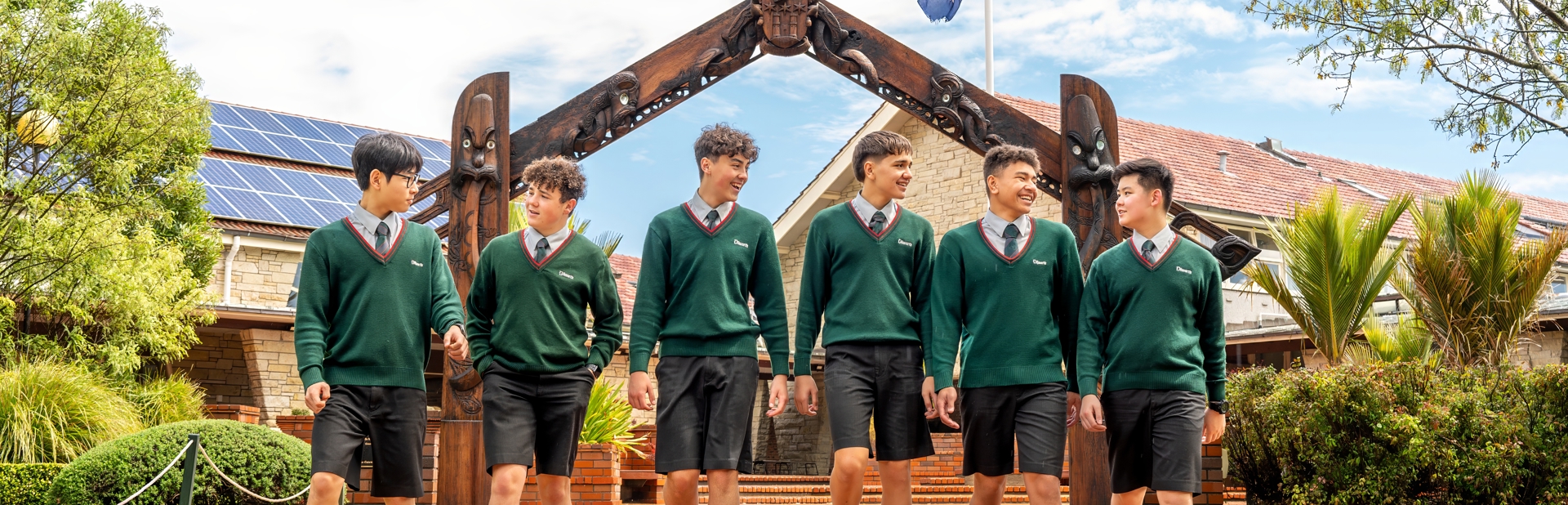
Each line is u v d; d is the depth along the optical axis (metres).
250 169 16.36
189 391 11.33
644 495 10.71
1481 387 7.98
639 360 4.66
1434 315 10.87
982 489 4.80
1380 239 10.95
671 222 4.80
